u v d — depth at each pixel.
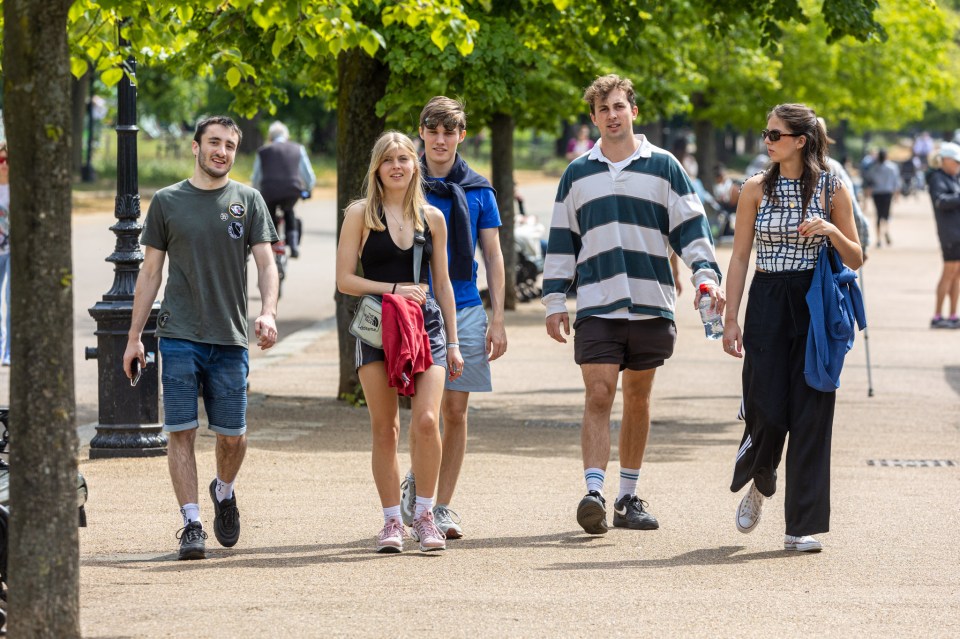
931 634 13.76
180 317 17.28
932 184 48.50
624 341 18.78
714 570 16.61
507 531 18.98
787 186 17.59
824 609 14.71
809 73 84.69
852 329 17.27
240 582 15.88
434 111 18.47
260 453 25.12
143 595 15.23
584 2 32.16
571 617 14.23
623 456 19.44
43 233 11.80
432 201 18.36
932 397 34.06
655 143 81.44
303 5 16.91
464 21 18.66
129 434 24.91
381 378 17.31
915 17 86.25
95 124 152.75
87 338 42.22
